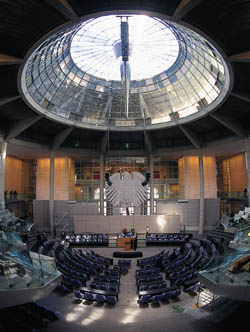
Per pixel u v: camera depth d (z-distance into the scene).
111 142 37.75
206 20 14.14
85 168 39.72
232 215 31.72
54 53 23.86
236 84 20.38
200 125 31.08
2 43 15.61
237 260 11.55
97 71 29.41
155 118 32.34
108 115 32.59
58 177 38.03
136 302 14.48
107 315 12.88
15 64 17.53
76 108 30.69
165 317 12.63
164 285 15.59
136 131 33.47
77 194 39.34
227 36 15.16
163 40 25.50
